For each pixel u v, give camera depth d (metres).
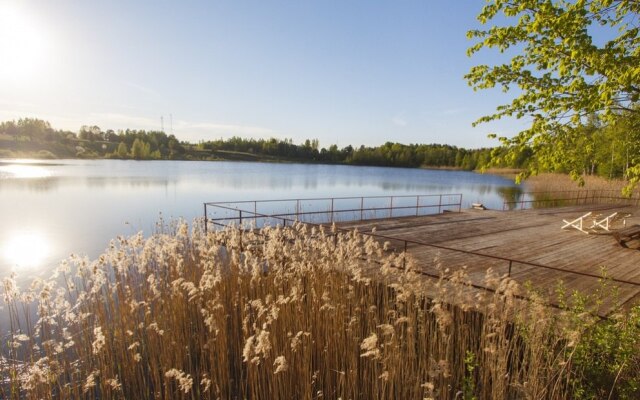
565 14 4.65
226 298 7.05
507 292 4.50
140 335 6.34
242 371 5.57
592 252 10.85
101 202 26.62
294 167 100.19
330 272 6.69
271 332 5.27
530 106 5.64
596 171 41.75
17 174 47.53
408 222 15.78
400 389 4.60
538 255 10.38
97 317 6.32
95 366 5.77
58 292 5.70
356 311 6.02
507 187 49.84
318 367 5.41
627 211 21.38
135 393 5.33
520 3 5.32
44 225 18.64
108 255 6.77
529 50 5.71
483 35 5.98
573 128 5.45
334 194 35.88
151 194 31.59
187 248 9.24
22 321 7.47
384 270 5.88
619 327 4.36
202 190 35.88
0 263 12.20
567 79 5.38
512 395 4.50
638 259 10.09
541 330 4.32
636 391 3.83
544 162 5.71
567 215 19.06
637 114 5.22
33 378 4.56
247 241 9.43
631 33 4.94
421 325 5.03
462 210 20.59
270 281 6.81
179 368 5.55
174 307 6.37
